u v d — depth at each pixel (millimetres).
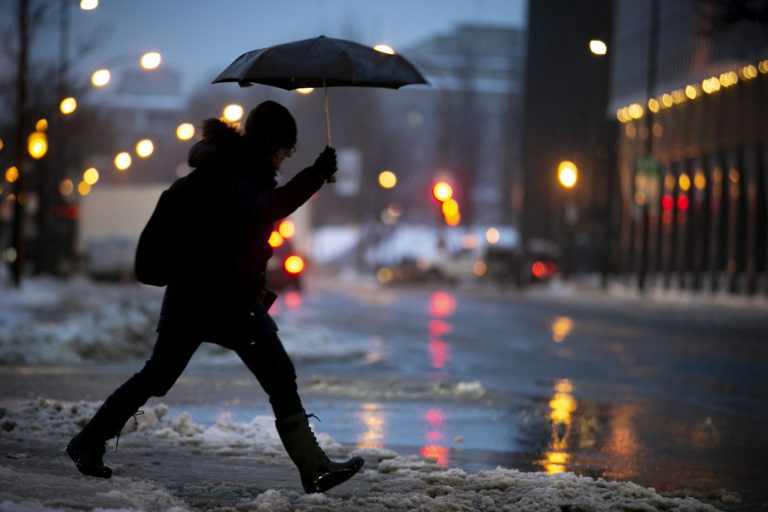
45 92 64438
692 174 88438
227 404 19234
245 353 10391
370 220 161625
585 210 103562
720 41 83625
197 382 22891
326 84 10984
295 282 79688
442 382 24062
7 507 8570
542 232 121938
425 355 31531
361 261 163500
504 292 90188
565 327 45656
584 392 23078
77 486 9969
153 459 13047
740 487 13070
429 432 16797
